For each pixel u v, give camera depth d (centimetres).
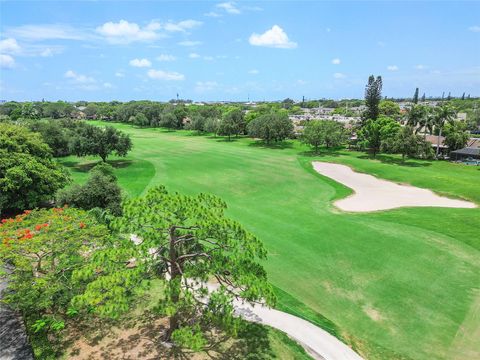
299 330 1722
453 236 2880
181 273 1448
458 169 5966
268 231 3094
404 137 6606
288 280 2266
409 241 2806
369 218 3412
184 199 1444
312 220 3381
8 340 1523
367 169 5691
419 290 2147
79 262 1706
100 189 3147
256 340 1608
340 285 2211
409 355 1616
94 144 6184
